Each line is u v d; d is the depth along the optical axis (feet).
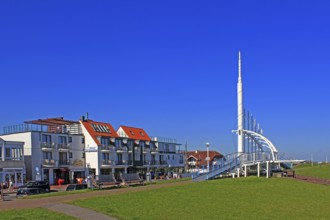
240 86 197.77
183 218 65.72
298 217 75.25
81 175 266.77
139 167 320.09
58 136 255.29
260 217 71.87
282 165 201.46
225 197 93.91
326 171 204.85
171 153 368.27
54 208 69.82
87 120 293.02
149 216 65.72
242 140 195.52
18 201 85.81
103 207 71.56
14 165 213.05
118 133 327.47
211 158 424.87
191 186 112.78
